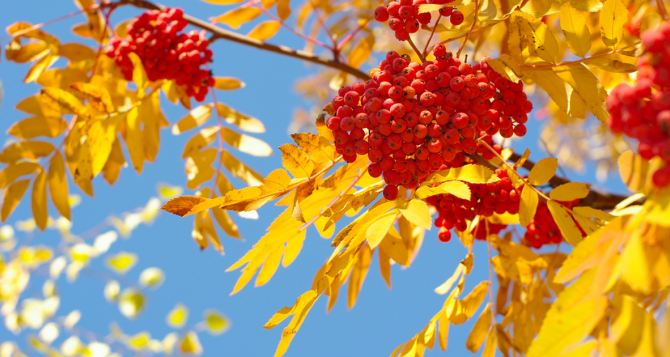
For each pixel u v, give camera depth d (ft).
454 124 3.09
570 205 3.56
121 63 4.01
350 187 3.23
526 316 3.64
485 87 3.12
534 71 3.23
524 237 3.77
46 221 4.11
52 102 3.87
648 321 2.61
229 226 4.12
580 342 2.64
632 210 3.11
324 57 4.30
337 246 3.11
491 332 3.52
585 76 3.21
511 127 3.23
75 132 3.92
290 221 3.17
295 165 3.15
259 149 4.14
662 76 2.58
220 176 4.16
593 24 3.81
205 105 4.23
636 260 2.57
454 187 3.07
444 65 3.14
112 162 4.15
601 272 2.65
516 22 3.19
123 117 3.93
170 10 4.03
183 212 3.12
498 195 3.35
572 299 2.65
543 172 3.22
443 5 3.19
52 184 4.11
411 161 3.11
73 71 4.24
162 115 4.24
